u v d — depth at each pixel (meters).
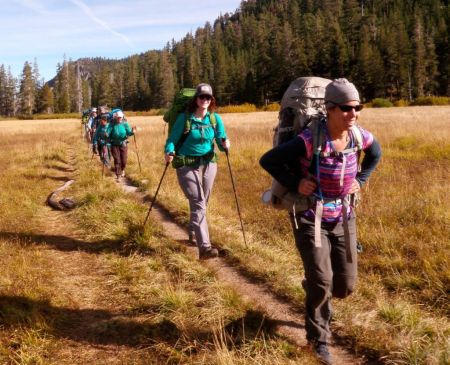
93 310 4.25
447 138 16.64
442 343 3.39
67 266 5.41
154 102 134.25
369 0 158.75
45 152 18.58
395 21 117.19
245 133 23.72
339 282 3.38
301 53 101.81
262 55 111.19
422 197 7.38
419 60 96.44
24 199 8.66
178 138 5.42
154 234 6.49
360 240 5.94
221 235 6.34
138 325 3.94
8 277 4.69
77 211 7.93
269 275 4.97
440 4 140.88
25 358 3.33
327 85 3.06
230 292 4.38
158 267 5.26
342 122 2.96
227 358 3.21
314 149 3.04
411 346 3.39
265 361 3.27
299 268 5.29
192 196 5.41
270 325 3.90
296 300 4.42
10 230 6.68
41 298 4.30
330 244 3.31
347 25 119.50
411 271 4.98
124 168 12.56
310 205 3.17
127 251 5.86
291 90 3.37
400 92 97.00
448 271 4.64
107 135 12.11
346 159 3.05
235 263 5.48
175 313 4.07
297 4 179.12
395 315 3.94
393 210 7.05
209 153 5.54
